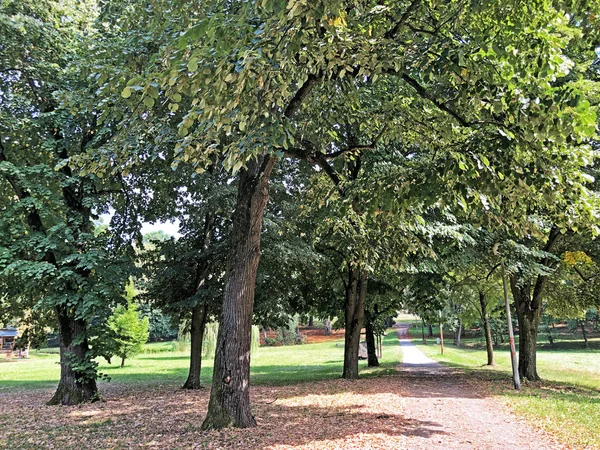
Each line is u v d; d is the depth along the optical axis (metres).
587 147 5.70
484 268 16.77
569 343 53.56
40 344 16.58
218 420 7.73
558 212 6.06
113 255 13.81
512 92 5.11
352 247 11.42
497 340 51.53
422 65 5.15
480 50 5.76
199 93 5.24
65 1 13.12
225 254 14.71
